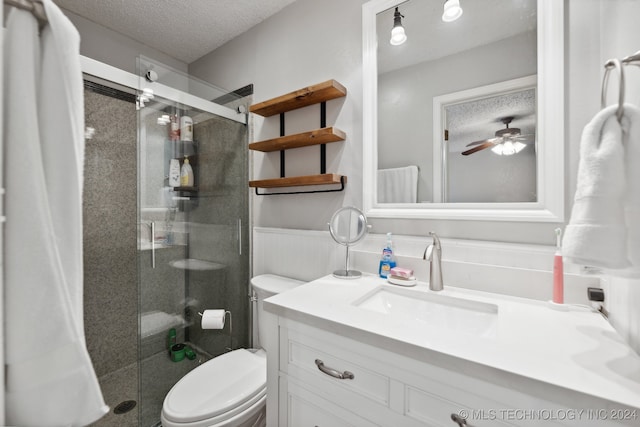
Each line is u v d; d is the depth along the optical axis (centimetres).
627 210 49
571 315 80
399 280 111
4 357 45
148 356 143
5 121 46
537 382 50
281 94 167
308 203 155
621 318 67
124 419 138
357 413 72
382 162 129
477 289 103
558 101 91
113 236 166
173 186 151
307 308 86
